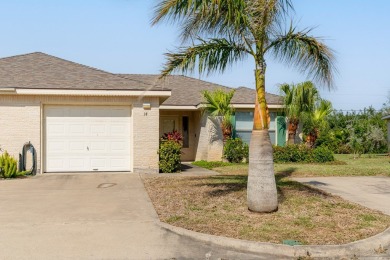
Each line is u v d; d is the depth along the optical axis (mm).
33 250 6133
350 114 34906
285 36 8695
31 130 14383
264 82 8344
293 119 21141
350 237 6809
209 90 23422
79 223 7566
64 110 14766
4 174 13281
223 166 18359
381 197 10766
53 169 14703
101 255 6004
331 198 10258
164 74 8641
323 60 8766
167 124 22984
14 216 8031
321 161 20312
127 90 14586
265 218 7938
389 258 6113
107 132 14984
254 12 8164
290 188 11609
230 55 8859
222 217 7988
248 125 21359
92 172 14828
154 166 15086
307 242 6496
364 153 28953
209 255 6125
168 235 6973
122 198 9945
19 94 14117
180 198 9891
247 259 6023
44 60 16516
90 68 16125
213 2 7805
